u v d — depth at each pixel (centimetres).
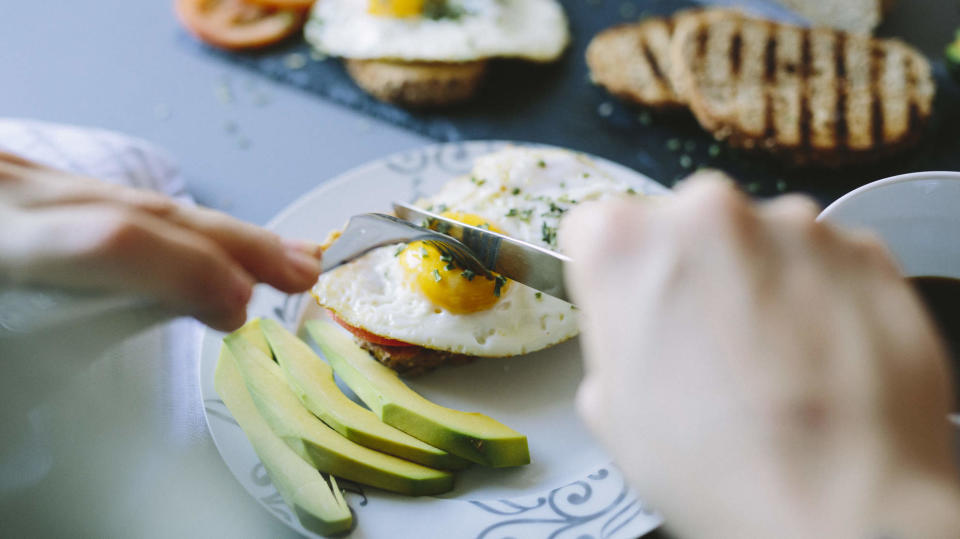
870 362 19
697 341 20
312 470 35
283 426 36
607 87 51
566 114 52
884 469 18
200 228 30
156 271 28
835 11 56
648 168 49
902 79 49
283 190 49
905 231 33
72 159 45
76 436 36
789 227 21
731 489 19
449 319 39
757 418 19
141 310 29
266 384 37
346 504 35
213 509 36
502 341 39
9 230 27
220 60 55
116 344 31
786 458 18
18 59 56
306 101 53
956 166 47
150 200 29
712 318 20
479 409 39
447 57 51
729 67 50
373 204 44
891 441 18
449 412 37
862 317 19
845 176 48
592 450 37
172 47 57
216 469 37
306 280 33
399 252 40
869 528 17
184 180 49
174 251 28
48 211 27
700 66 50
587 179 43
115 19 59
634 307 20
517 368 40
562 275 35
